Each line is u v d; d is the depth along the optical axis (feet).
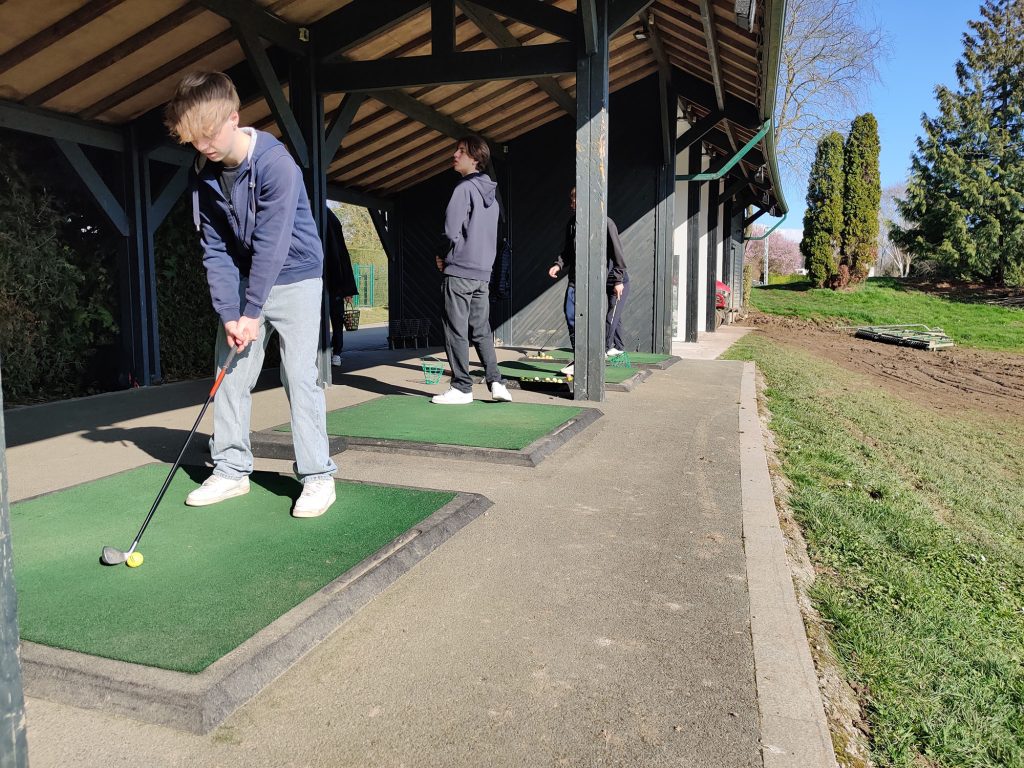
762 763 5.54
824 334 65.46
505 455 13.42
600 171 19.17
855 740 6.11
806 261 101.60
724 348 39.88
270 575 8.05
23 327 19.72
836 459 16.14
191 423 17.02
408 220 36.45
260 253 9.15
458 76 19.71
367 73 20.48
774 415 20.54
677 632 7.45
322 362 21.97
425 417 16.92
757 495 11.91
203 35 18.80
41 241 19.99
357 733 5.78
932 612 8.84
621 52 29.35
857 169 96.58
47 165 20.52
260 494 11.01
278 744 5.63
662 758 5.57
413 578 8.59
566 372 23.89
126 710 5.86
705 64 29.01
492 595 8.20
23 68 17.12
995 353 58.23
